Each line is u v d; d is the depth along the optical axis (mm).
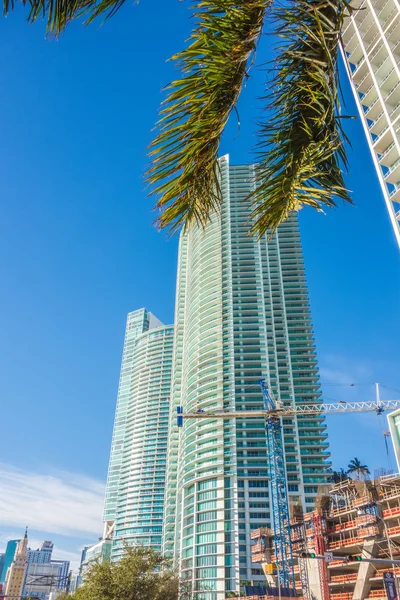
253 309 165500
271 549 94125
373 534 66938
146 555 49219
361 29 75188
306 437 143750
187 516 137125
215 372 152500
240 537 123500
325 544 75812
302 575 77750
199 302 173625
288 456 140125
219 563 119688
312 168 4395
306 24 4133
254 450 137250
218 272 174500
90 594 45844
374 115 72562
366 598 65938
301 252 186500
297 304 176125
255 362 153000
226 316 163875
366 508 72438
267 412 111375
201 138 4027
